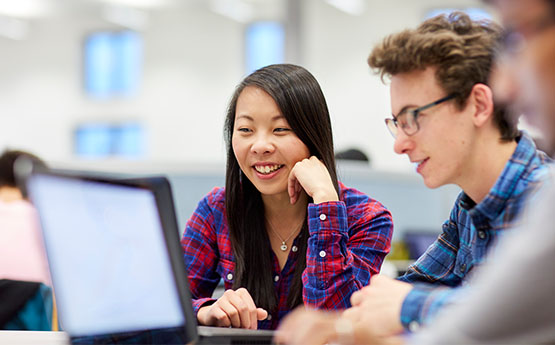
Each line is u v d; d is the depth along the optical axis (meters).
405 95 0.86
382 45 0.89
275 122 1.28
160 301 0.87
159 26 9.46
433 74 0.84
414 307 0.73
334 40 7.78
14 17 10.02
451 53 0.83
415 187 3.87
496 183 0.86
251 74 1.34
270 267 1.34
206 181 3.41
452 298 0.71
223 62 9.14
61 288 0.78
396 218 3.79
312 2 7.77
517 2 0.52
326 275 1.19
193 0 9.14
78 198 0.80
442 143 0.85
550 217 0.54
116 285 0.83
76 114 9.95
